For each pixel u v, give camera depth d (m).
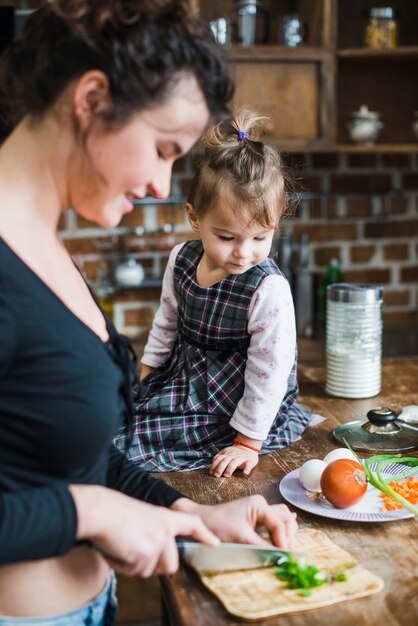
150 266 3.07
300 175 3.14
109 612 0.99
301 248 3.15
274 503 1.19
